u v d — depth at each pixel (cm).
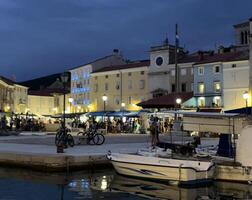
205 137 4453
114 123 6900
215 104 7612
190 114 2350
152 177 2234
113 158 2397
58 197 1808
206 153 2481
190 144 2608
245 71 7294
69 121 7769
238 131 2292
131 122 6650
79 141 3400
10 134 4975
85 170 2491
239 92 7356
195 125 2386
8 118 7731
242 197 1894
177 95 6788
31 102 13038
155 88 8819
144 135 4934
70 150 2852
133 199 1814
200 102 7862
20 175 2367
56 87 14662
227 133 2336
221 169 2248
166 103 6912
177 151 2445
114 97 9744
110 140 3966
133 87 9319
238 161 2250
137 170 2288
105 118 8006
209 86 7794
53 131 5950
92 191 1956
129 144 3462
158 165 2205
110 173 2478
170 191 2006
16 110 11988
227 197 1895
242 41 9475
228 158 2400
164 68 8669
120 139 4100
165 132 5347
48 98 13475
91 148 3038
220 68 7656
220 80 7644
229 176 2238
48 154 2489
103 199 1794
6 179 2242
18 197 1797
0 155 2648
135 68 9262
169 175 2173
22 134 5081
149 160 2253
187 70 8331
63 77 3097
